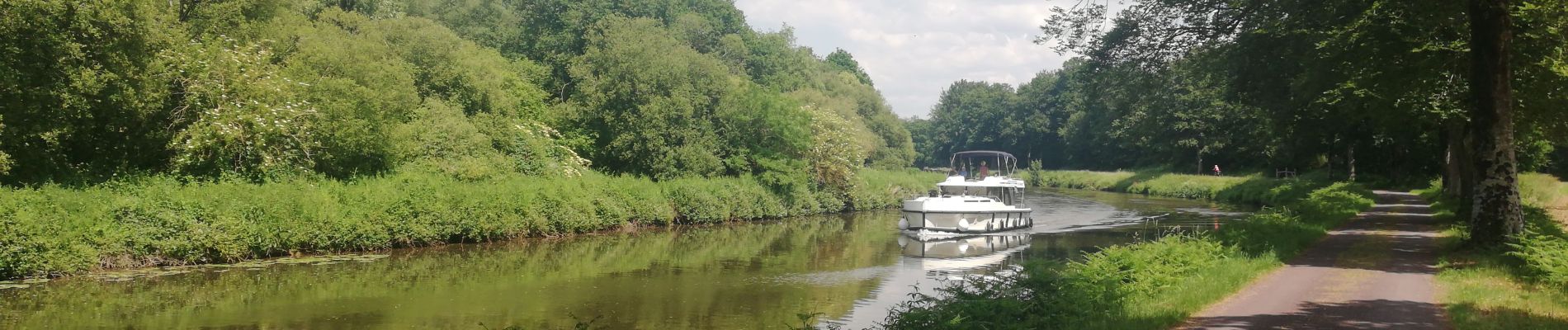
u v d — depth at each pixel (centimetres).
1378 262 1803
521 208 3073
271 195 2422
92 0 2122
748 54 7494
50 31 2047
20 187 2125
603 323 1645
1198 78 3441
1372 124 3688
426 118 3362
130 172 2383
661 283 2147
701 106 4328
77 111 2164
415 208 2750
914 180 5791
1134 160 10281
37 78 2091
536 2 5941
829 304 1884
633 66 4172
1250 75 3127
